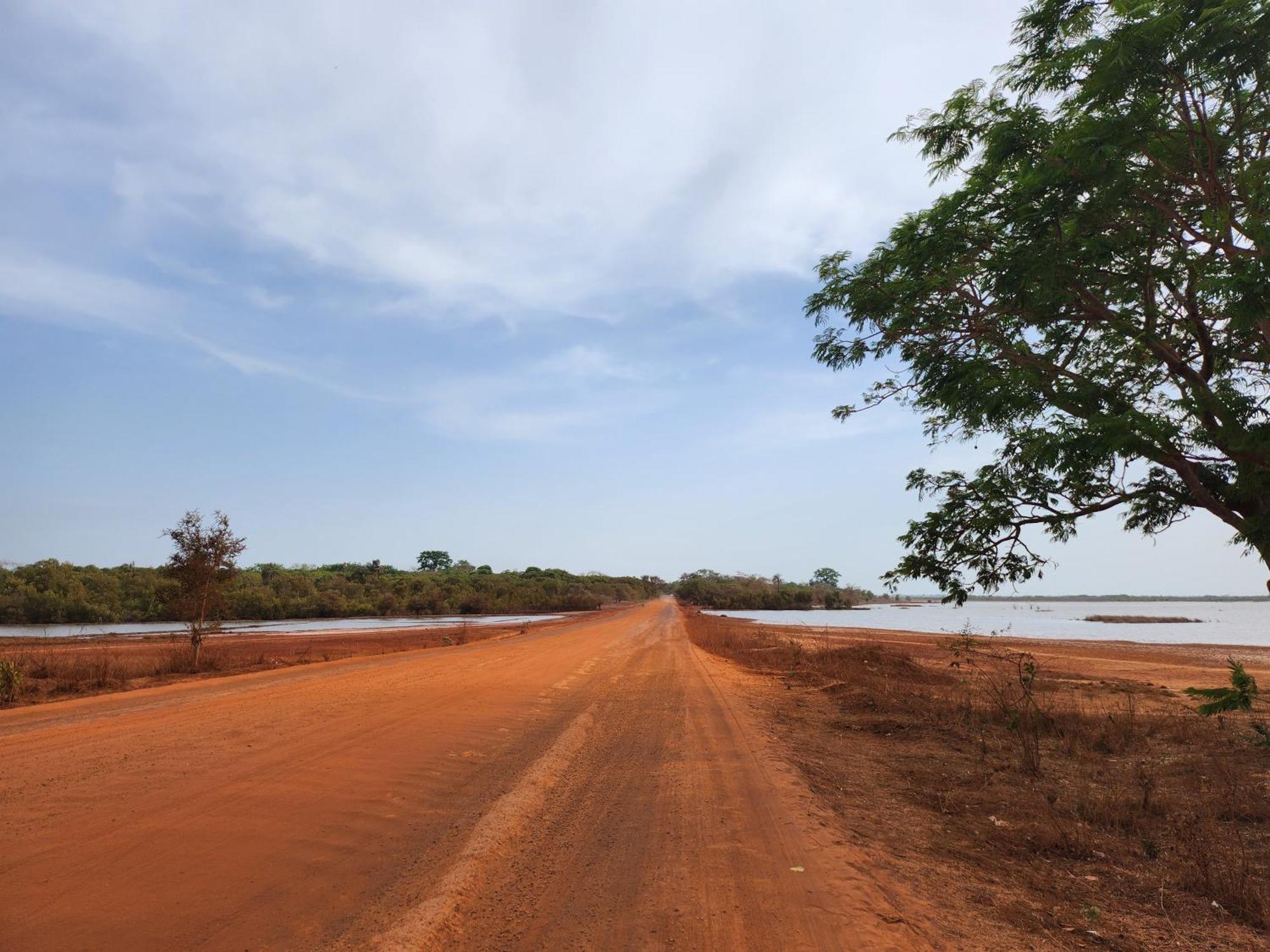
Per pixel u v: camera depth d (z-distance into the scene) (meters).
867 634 44.91
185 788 6.32
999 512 6.74
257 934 3.60
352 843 5.05
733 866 4.77
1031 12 6.48
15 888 4.11
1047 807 6.54
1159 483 6.85
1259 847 5.48
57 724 9.79
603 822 5.81
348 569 117.69
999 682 17.30
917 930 3.81
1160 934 3.97
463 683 14.97
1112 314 6.63
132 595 59.47
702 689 15.09
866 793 7.01
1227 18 5.29
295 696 12.60
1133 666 24.20
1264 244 5.30
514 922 3.88
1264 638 47.59
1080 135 5.98
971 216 6.96
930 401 7.43
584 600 94.94
